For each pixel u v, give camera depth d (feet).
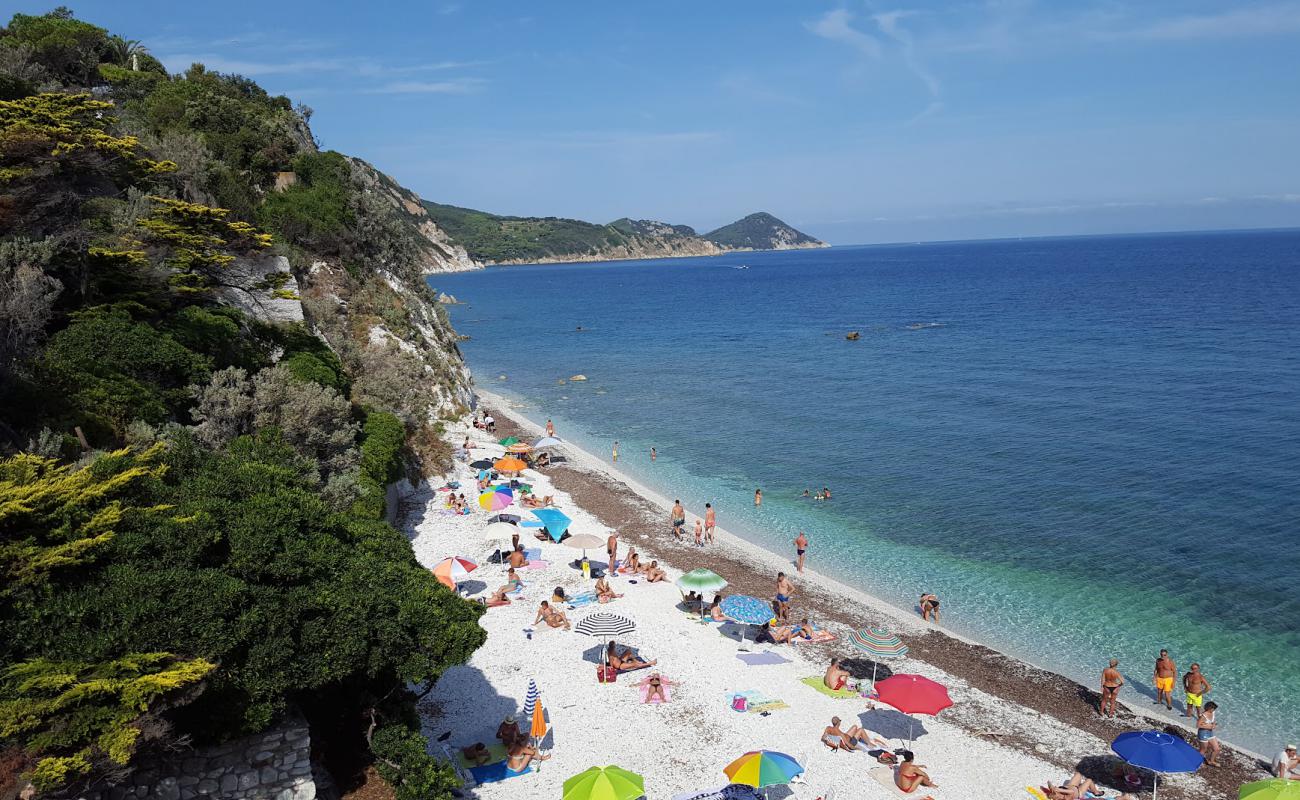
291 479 65.77
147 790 44.80
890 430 198.80
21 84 111.86
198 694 42.57
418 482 142.82
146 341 85.92
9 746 38.68
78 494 48.98
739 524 138.72
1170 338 323.78
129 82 197.57
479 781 63.98
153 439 71.92
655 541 126.62
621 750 69.26
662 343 382.83
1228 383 232.12
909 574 117.08
